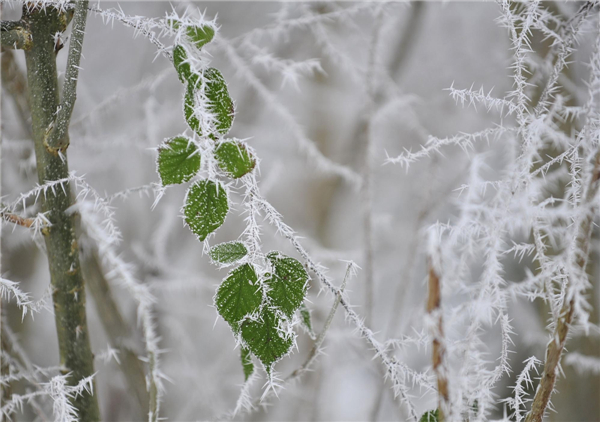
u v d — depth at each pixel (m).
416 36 1.78
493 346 1.63
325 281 0.92
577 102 1.08
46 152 0.96
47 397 1.09
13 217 0.96
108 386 1.67
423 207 1.37
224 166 0.88
